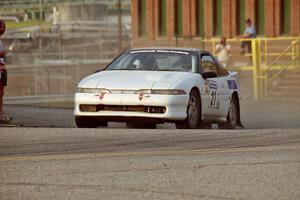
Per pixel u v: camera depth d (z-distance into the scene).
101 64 128.12
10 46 164.38
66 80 120.44
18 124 50.72
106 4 198.25
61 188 27.77
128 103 46.88
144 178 29.66
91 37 176.50
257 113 78.88
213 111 51.75
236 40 102.81
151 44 125.12
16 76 124.31
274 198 26.61
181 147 37.84
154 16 124.88
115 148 37.31
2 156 34.62
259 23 114.81
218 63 54.53
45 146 37.84
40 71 124.00
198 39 119.88
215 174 30.52
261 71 99.56
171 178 29.69
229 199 26.36
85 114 47.84
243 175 30.38
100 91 47.38
